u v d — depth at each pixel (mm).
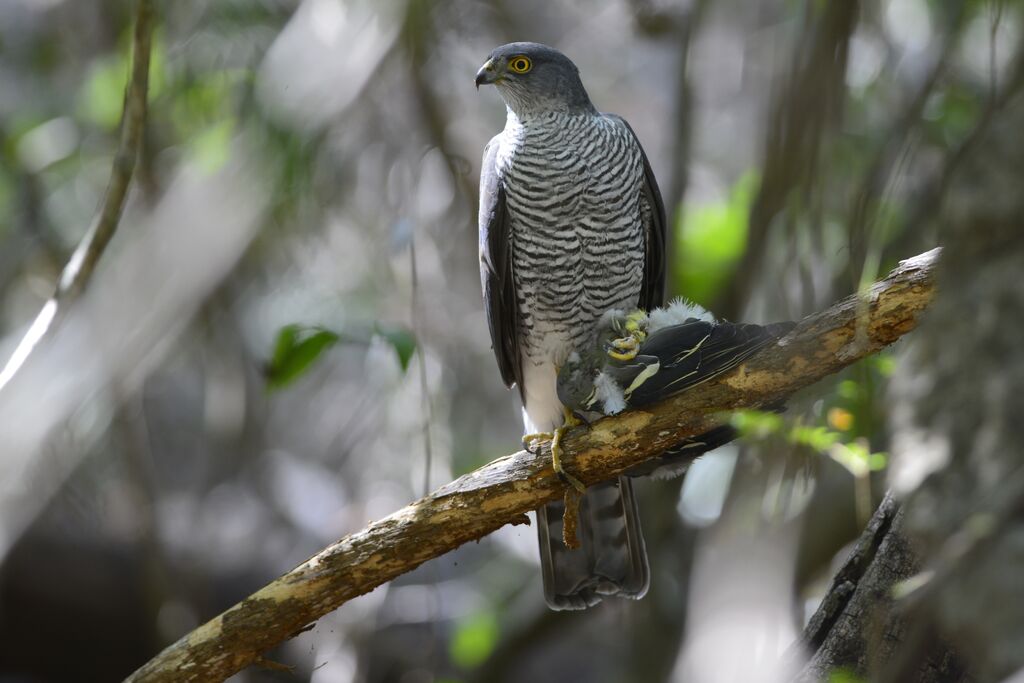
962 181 3928
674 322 7203
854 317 5285
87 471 12039
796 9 8203
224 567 12633
